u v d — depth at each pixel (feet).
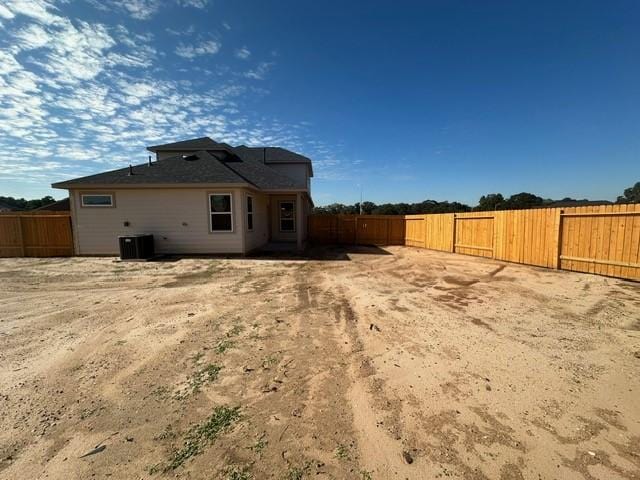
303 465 6.47
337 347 12.25
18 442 7.17
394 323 14.94
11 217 36.42
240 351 11.87
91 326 14.48
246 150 69.92
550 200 112.57
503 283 23.09
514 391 9.13
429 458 6.63
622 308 16.70
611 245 23.17
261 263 32.53
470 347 12.19
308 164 67.62
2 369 10.58
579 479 6.03
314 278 25.39
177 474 6.24
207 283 23.39
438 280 24.56
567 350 11.84
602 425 7.62
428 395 8.97
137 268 29.25
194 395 9.02
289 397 8.92
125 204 36.52
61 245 36.96
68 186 35.47
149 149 55.06
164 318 15.58
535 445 6.96
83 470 6.36
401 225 53.31
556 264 27.12
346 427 7.64
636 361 10.91
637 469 6.26
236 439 7.25
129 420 7.94
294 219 55.98
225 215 37.24
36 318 15.58
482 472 6.24
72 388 9.40
